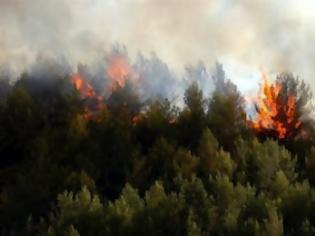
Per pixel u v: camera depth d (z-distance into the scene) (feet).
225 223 87.81
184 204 95.86
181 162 127.65
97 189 127.24
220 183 98.58
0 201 118.62
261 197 95.09
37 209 115.75
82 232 85.35
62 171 121.60
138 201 94.48
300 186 101.81
